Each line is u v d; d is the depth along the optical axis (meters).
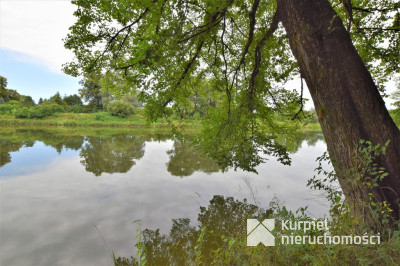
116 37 4.90
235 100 6.32
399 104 8.70
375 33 5.05
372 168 1.99
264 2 4.57
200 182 8.13
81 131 30.91
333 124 2.39
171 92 5.53
